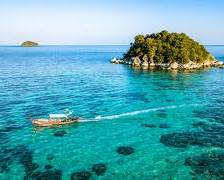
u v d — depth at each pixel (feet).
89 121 182.91
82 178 111.96
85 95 259.80
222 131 163.53
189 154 132.46
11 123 177.68
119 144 145.18
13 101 234.58
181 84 323.57
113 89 290.97
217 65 540.52
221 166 120.57
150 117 192.03
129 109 211.00
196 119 187.11
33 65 588.91
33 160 126.93
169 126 173.37
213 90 286.25
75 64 612.29
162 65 509.76
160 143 146.10
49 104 224.74
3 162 124.77
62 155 132.26
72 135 158.40
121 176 113.50
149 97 252.01
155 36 580.71
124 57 636.89
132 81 346.95
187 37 560.20
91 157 130.11
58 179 111.14
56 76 400.67
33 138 153.48
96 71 463.83
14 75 412.16
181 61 492.54
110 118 189.26
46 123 174.29
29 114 196.65
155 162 124.77
